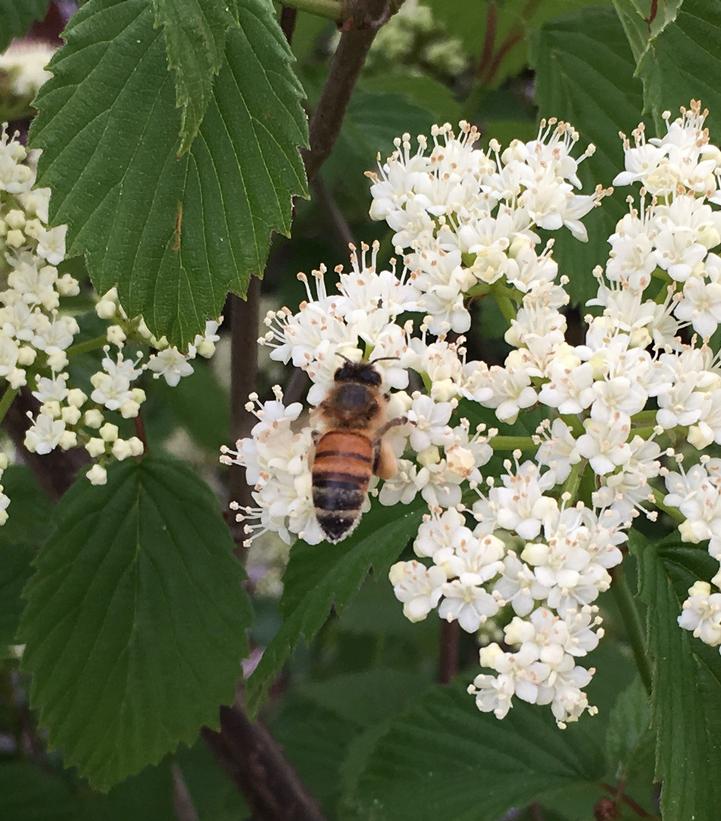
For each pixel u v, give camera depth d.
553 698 0.07
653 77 0.10
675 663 0.07
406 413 0.08
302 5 0.09
